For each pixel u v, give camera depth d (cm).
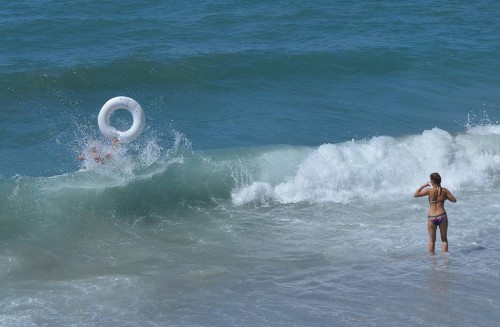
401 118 8781
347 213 6356
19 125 7725
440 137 7469
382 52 10862
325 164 6888
